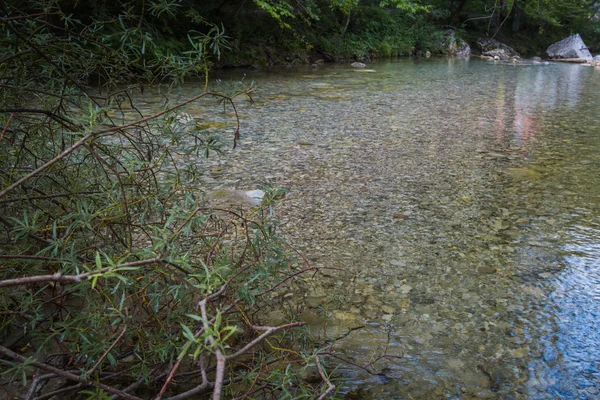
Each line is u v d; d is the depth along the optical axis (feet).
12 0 6.37
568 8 86.94
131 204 5.62
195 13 5.78
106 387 4.17
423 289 8.14
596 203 12.20
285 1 46.88
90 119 4.40
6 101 6.46
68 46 6.73
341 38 57.82
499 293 8.05
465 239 10.09
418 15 73.36
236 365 5.55
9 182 5.50
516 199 12.43
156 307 5.08
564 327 7.14
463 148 17.47
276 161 15.35
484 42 78.23
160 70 6.57
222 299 5.51
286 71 43.11
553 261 9.18
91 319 4.59
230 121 20.74
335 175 14.16
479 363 6.36
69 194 5.81
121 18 6.42
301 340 6.19
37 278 3.54
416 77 41.01
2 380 5.24
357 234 10.23
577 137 19.42
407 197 12.49
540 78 43.21
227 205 11.48
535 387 5.94
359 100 27.84
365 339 6.80
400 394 5.80
